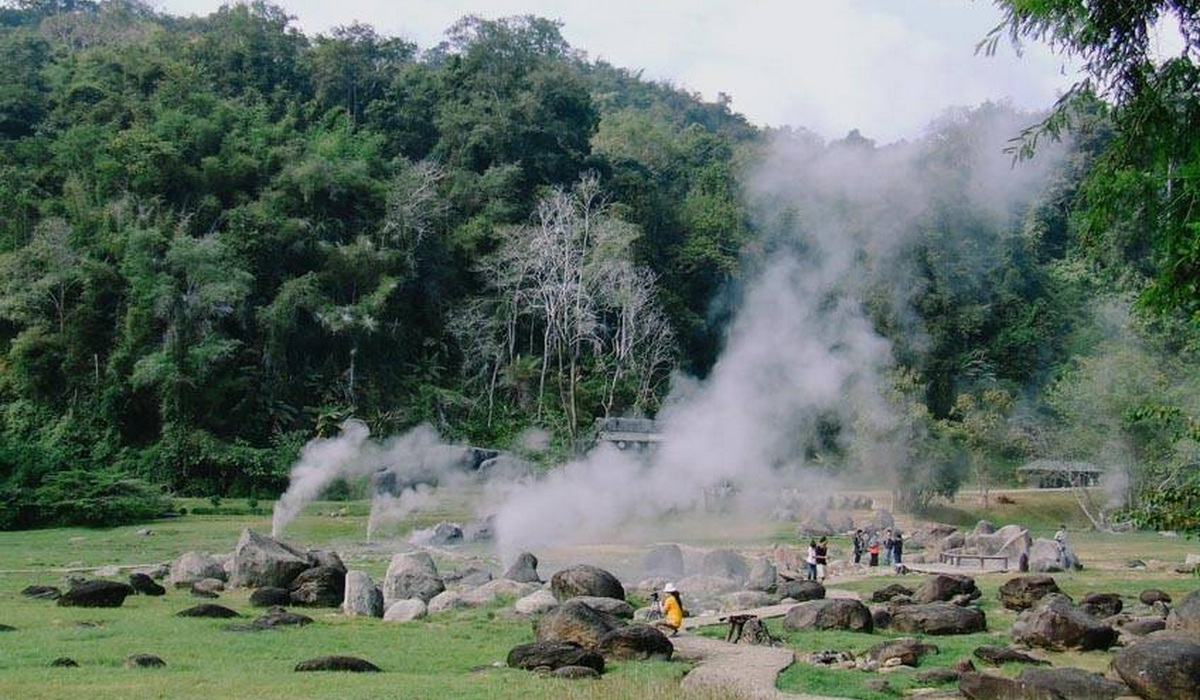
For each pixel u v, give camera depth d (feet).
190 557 115.55
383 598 98.07
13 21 513.45
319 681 60.03
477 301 331.57
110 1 507.30
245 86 386.52
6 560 137.39
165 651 70.08
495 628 86.22
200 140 318.86
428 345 326.85
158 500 214.28
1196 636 73.10
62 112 339.36
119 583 96.43
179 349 265.75
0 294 279.08
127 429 269.64
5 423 264.52
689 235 380.99
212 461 256.73
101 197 300.61
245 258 299.38
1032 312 365.40
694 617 95.04
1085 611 88.12
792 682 64.59
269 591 98.43
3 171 308.81
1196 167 46.88
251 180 323.16
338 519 213.46
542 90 404.57
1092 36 48.16
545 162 383.04
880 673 68.49
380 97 405.39
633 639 71.87
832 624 87.30
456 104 394.11
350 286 316.81
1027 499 248.52
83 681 58.85
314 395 296.30
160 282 268.82
